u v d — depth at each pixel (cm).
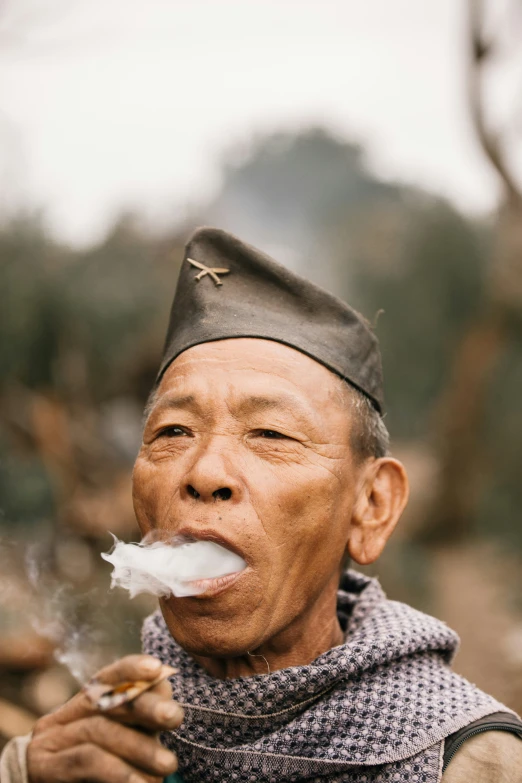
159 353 702
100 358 673
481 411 1004
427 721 130
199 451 133
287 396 135
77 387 625
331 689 139
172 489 133
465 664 568
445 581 806
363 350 150
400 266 1684
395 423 1625
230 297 148
